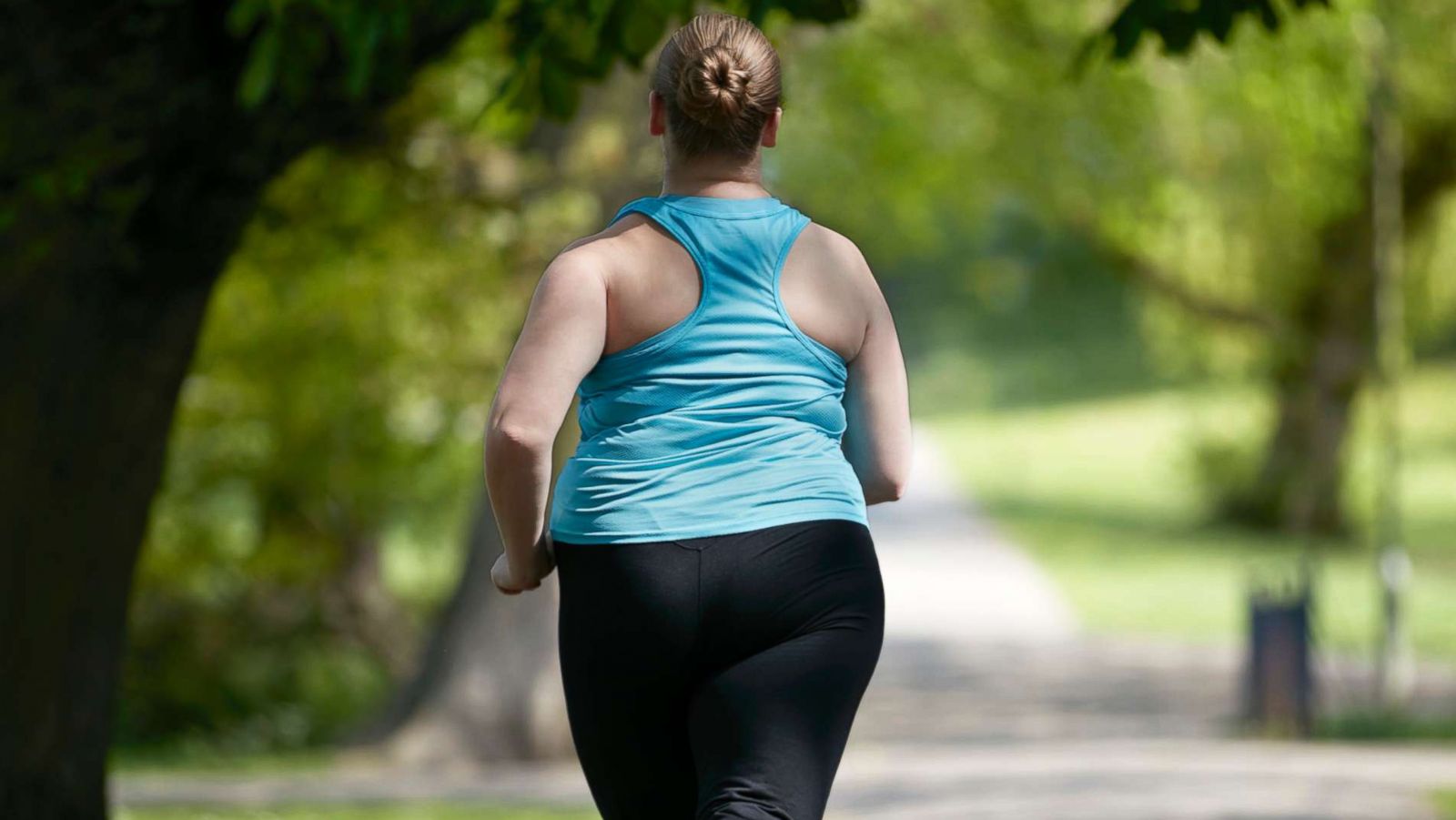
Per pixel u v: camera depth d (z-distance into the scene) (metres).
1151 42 48.78
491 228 41.50
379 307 46.94
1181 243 80.69
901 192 57.47
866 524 9.02
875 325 9.30
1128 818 26.78
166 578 50.59
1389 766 33.81
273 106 17.59
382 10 14.67
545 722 43.69
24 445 18.83
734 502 8.69
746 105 8.99
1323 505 97.25
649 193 41.84
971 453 154.62
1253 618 44.03
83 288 18.58
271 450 50.31
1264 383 99.56
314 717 50.31
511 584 9.19
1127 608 72.25
